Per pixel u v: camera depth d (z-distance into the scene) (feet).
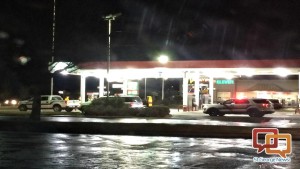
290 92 254.06
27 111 162.20
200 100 195.72
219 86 257.55
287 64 148.87
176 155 51.42
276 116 139.95
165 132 78.43
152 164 44.80
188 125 78.84
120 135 77.51
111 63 164.45
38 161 46.34
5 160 46.93
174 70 170.09
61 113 147.13
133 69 166.09
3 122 87.86
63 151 54.49
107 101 138.00
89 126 82.12
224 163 45.60
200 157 49.90
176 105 227.40
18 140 67.41
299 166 43.93
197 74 184.03
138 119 116.37
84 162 45.80
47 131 83.46
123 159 48.08
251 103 134.72
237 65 154.71
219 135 75.00
